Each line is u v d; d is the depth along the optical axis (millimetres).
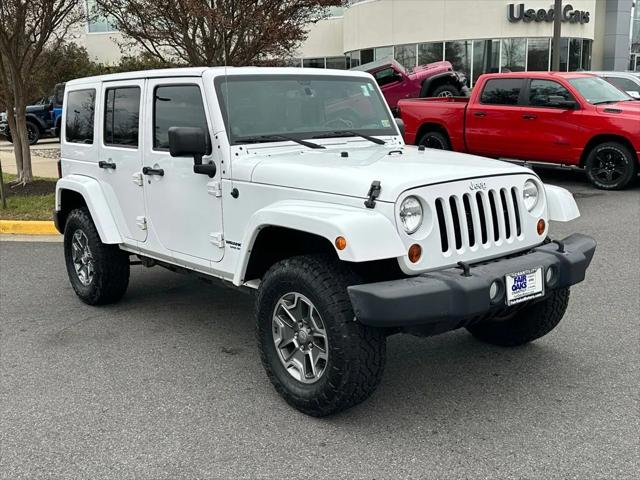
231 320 5500
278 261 4020
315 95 4703
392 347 4816
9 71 12664
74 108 5863
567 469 3188
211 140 4246
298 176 3738
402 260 3379
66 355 4781
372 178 3459
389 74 18000
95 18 11961
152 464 3328
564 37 26875
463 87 18266
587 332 4969
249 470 3254
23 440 3590
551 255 3785
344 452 3393
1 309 5867
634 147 10406
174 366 4555
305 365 3752
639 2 36281
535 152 11297
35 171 14852
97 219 5332
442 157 4211
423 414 3779
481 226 3715
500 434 3533
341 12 31219
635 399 3891
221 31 9859
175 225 4672
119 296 5836
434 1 26453
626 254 7180
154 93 4746
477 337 4883
